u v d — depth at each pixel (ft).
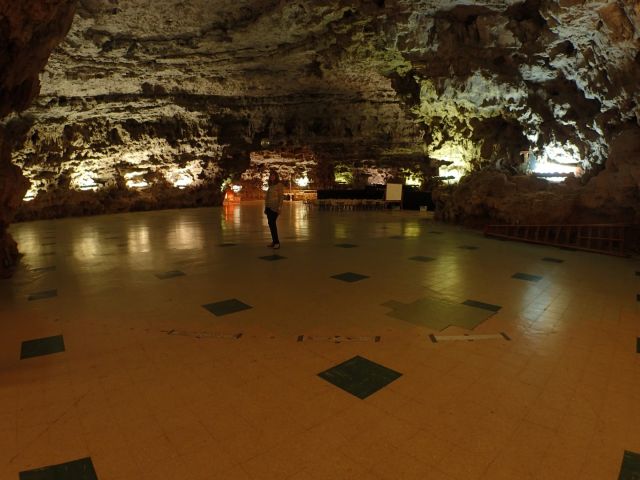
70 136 61.72
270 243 28.94
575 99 34.45
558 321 12.95
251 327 12.55
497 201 35.17
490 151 45.32
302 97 72.74
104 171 65.72
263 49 53.06
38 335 12.06
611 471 6.38
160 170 70.85
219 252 25.59
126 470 6.46
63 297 16.02
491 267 20.86
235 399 8.50
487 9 35.60
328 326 12.59
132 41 51.06
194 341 11.50
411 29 39.78
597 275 19.13
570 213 30.22
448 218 41.91
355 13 42.63
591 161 32.96
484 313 13.70
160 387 9.00
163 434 7.36
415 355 10.52
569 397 8.50
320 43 50.11
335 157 80.02
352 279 18.39
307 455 6.79
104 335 12.01
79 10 43.19
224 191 78.33
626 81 24.88
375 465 6.54
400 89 52.60
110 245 29.40
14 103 21.01
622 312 13.80
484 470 6.42
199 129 72.74
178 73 59.62
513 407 8.14
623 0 19.63
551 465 6.52
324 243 28.89
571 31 27.45
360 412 8.01
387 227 38.73
